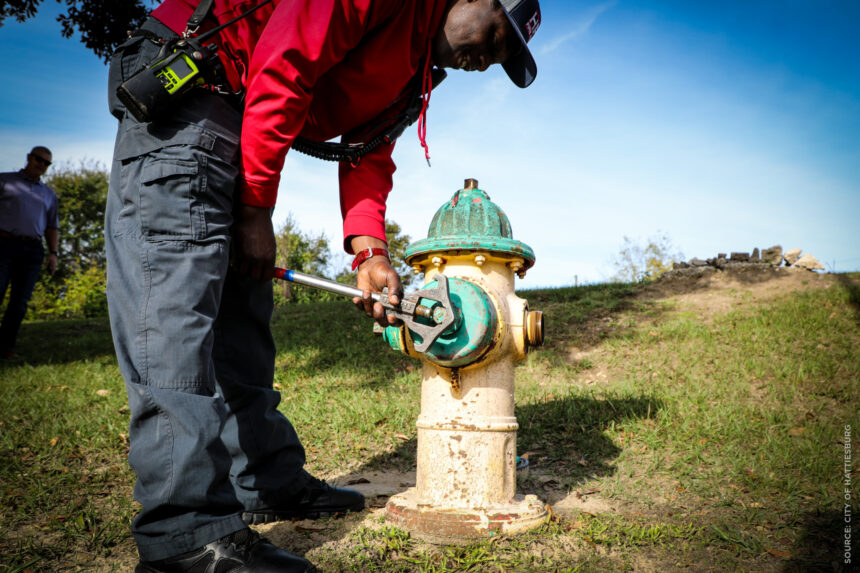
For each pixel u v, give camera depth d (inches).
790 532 73.2
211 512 54.1
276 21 54.2
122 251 55.6
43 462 105.9
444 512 72.7
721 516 79.3
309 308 349.7
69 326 359.9
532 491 93.3
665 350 193.5
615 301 273.6
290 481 76.2
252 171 57.5
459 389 75.9
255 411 74.6
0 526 75.1
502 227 82.1
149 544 51.9
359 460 112.3
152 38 58.9
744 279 304.3
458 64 72.1
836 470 95.7
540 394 154.6
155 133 55.1
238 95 59.7
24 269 227.1
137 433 52.8
